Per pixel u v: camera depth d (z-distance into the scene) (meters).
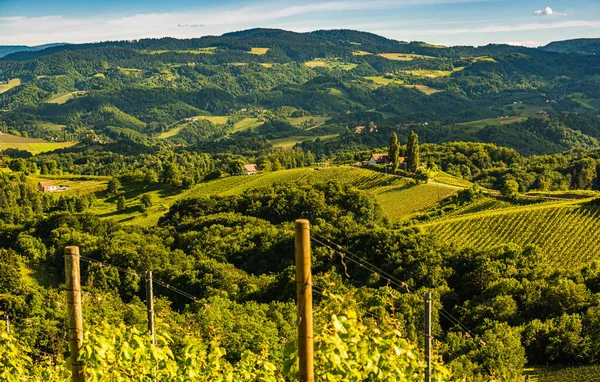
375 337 11.08
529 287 51.31
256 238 73.81
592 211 79.31
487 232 80.81
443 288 55.03
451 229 82.81
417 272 58.69
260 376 14.48
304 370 8.01
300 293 7.85
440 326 46.81
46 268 72.00
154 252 67.88
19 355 14.70
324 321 10.21
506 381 35.19
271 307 51.47
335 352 9.34
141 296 61.56
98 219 86.06
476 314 49.09
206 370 13.57
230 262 71.00
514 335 42.75
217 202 98.38
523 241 77.12
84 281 62.88
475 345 40.28
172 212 100.12
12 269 61.50
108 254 67.44
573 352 41.91
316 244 70.38
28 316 47.75
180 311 58.06
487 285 54.88
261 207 93.19
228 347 37.44
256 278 60.97
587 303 48.25
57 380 17.58
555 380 39.44
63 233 79.44
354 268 64.00
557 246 74.62
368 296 47.00
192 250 74.31
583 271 59.03
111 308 48.31
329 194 92.69
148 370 12.28
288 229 75.81
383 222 90.81
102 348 9.68
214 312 42.41
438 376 15.24
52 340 41.00
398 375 11.18
